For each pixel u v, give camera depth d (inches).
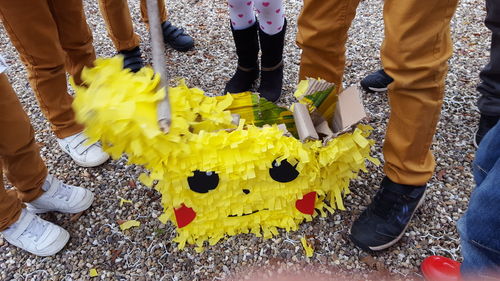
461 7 90.4
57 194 57.4
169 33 83.0
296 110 50.1
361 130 50.4
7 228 53.8
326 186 52.1
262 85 71.0
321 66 56.4
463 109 69.6
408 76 44.4
